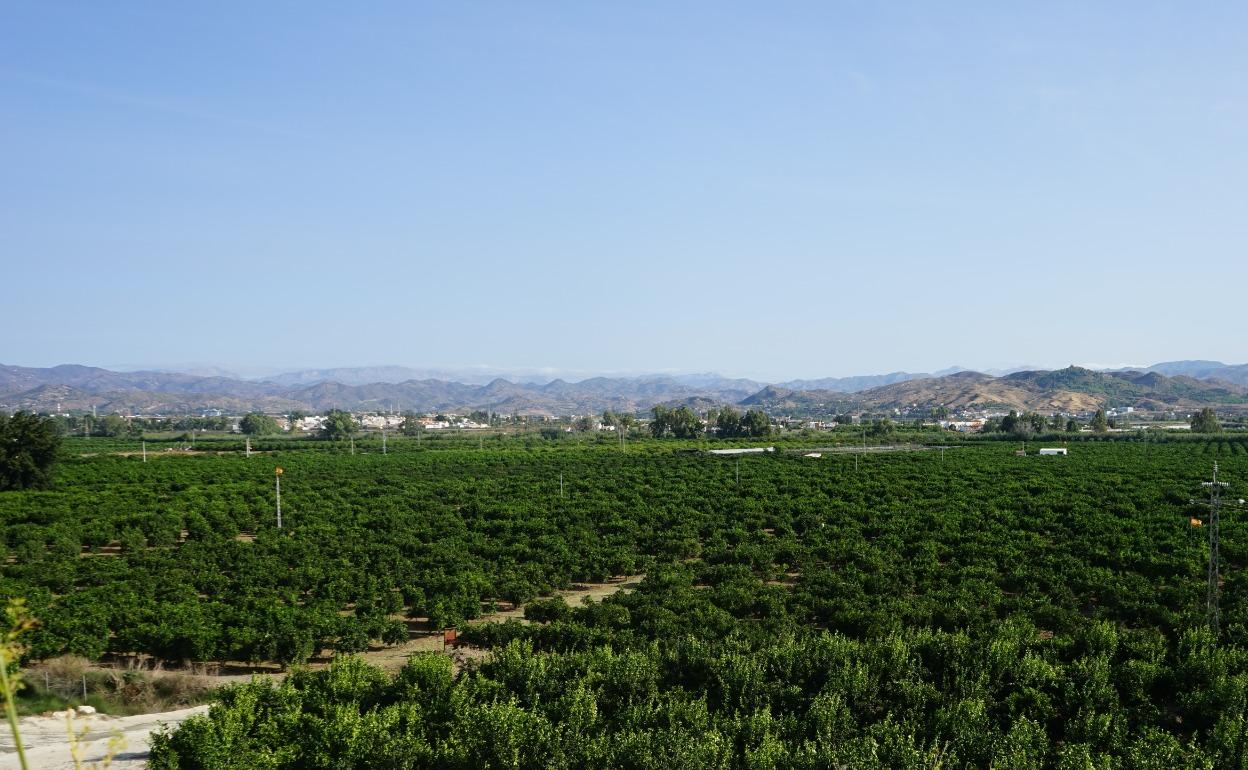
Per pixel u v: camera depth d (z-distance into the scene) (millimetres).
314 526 70688
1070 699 25953
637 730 23797
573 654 30703
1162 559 50156
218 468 127500
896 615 38219
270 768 22750
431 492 96500
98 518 74188
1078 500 78125
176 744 23500
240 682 35406
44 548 61812
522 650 33094
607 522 71188
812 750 21688
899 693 26703
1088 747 21562
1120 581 45156
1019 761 20781
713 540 63625
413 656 30469
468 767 22812
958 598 42156
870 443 178375
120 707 31688
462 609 44719
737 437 198875
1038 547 56281
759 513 73562
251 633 36969
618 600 45250
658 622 38250
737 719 24516
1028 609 40938
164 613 40500
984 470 111562
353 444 171125
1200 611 37812
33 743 27141
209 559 57719
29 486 96438
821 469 115250
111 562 55469
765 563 54250
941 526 65750
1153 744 22547
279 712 26156
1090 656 30125
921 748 22047
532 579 51594
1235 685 25062
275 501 87750
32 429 97688
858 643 31406
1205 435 184500
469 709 24844
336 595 47625
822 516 71375
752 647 32781
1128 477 99875
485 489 98500
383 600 45625
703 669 28844
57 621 38406
